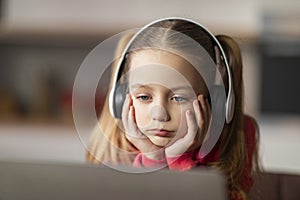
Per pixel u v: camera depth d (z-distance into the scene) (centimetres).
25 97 303
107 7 273
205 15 265
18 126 276
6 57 305
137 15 271
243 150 59
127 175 36
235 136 58
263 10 256
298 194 74
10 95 302
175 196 35
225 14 264
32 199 36
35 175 36
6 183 36
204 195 35
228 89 53
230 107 53
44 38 269
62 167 37
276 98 262
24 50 304
